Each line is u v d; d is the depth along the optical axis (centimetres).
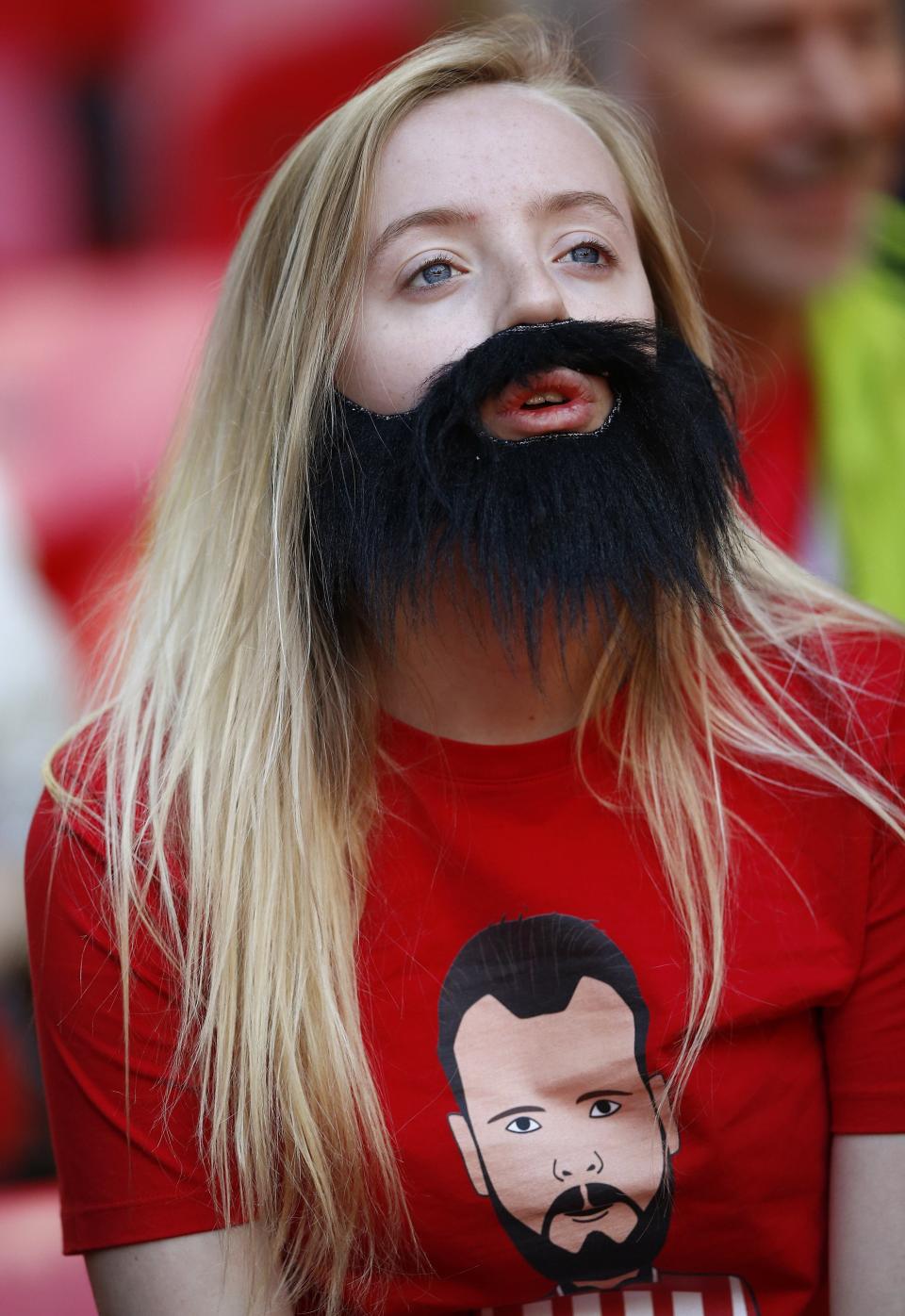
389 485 433
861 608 510
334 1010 432
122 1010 445
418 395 434
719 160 773
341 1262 434
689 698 469
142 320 941
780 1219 446
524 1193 427
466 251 438
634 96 762
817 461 825
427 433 422
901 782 459
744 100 759
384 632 436
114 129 1024
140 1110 443
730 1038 439
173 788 456
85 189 1025
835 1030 457
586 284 446
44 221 1013
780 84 760
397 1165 429
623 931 441
